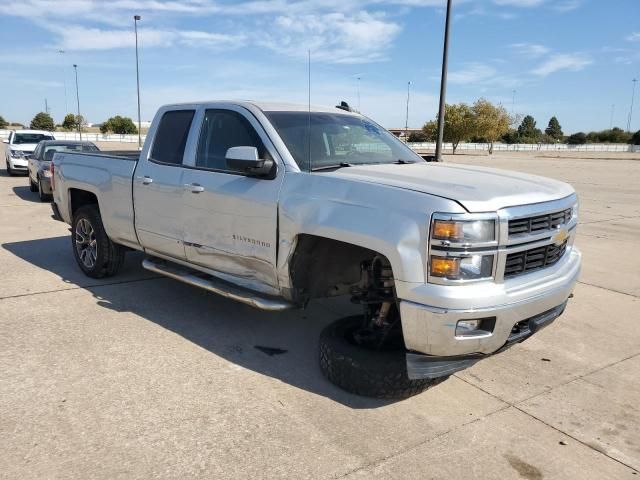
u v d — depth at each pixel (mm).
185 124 5094
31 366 4070
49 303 5512
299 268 4023
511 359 4484
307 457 3064
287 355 4445
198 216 4699
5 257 7480
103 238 6141
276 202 3996
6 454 3002
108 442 3146
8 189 15898
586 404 3770
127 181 5512
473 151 77625
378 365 3568
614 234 10242
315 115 4734
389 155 4793
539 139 114438
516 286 3348
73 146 14594
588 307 5855
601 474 3012
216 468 2945
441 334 3150
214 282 4738
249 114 4520
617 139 113438
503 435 3355
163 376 3990
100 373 4000
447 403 3734
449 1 10625
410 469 2988
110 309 5383
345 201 3598
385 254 3305
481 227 3143
